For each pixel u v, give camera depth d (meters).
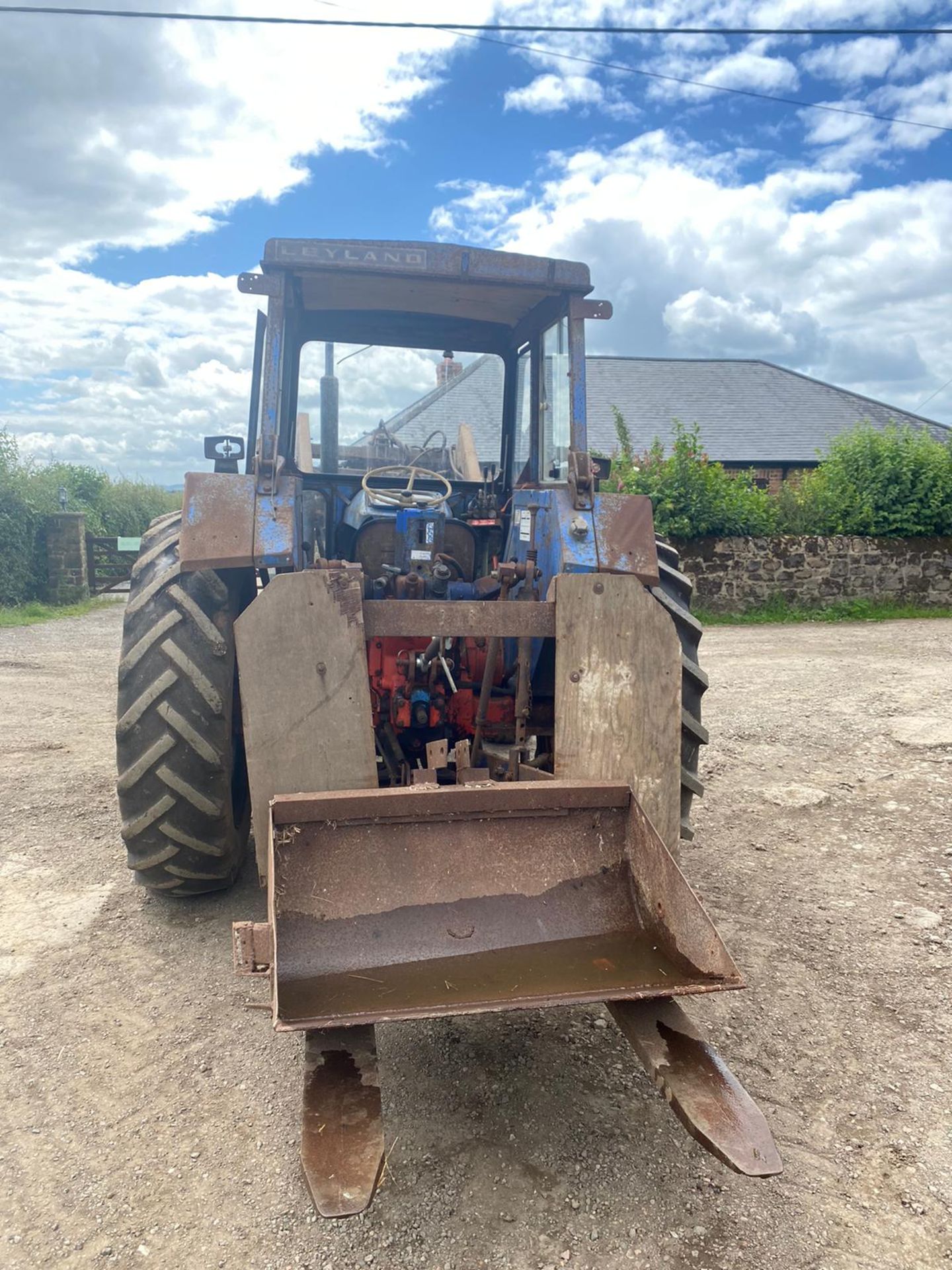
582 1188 2.03
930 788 4.89
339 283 3.49
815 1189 2.03
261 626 2.50
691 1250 1.86
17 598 15.00
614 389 24.66
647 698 2.70
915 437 16.02
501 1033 2.65
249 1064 2.47
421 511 3.35
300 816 2.34
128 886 3.60
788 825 4.38
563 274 3.29
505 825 2.48
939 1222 1.94
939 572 14.66
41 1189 2.02
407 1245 1.87
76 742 5.86
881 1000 2.81
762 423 23.70
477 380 4.36
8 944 3.12
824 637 11.61
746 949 3.14
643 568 3.08
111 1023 2.66
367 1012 1.92
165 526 3.43
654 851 2.37
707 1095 1.86
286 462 3.75
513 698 3.32
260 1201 1.99
